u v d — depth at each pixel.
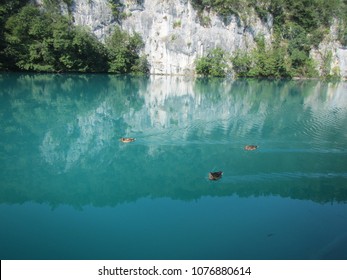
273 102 36.50
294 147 20.06
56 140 21.00
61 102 32.03
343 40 82.00
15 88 38.16
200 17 69.25
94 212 12.99
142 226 12.06
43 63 53.53
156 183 15.54
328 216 12.91
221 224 12.27
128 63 65.31
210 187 15.20
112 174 16.39
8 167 16.89
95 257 10.34
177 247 10.91
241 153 18.98
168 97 37.94
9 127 23.28
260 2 76.44
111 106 31.25
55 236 11.36
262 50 75.75
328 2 80.94
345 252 10.76
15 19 50.38
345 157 18.64
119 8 66.75
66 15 59.78
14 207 13.22
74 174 16.38
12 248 10.66
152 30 68.12
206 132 22.78
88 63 58.69
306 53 78.56
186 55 69.19
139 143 20.58
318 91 50.56
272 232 11.81
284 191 14.85
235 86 53.19
